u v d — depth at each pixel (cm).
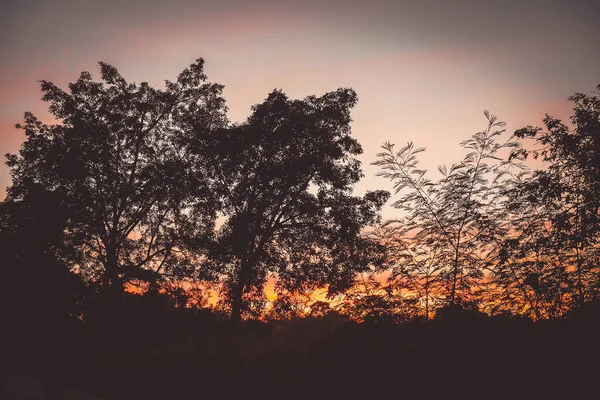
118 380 1204
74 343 1531
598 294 788
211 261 2244
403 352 877
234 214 2220
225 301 2152
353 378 879
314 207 2164
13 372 1235
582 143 832
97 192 2398
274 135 2116
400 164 984
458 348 810
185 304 2248
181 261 2450
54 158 2262
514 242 825
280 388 945
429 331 873
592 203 783
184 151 2527
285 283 2122
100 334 1723
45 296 1513
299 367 976
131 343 1667
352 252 2080
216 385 1032
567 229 796
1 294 1434
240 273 2103
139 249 2516
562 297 809
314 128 2188
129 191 2380
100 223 2341
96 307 1828
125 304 2023
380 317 949
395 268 966
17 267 1521
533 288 810
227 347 1188
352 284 1021
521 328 798
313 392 902
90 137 2395
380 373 858
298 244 2266
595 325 738
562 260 839
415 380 816
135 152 2500
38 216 1989
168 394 1061
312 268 2155
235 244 2084
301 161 2119
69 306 1611
